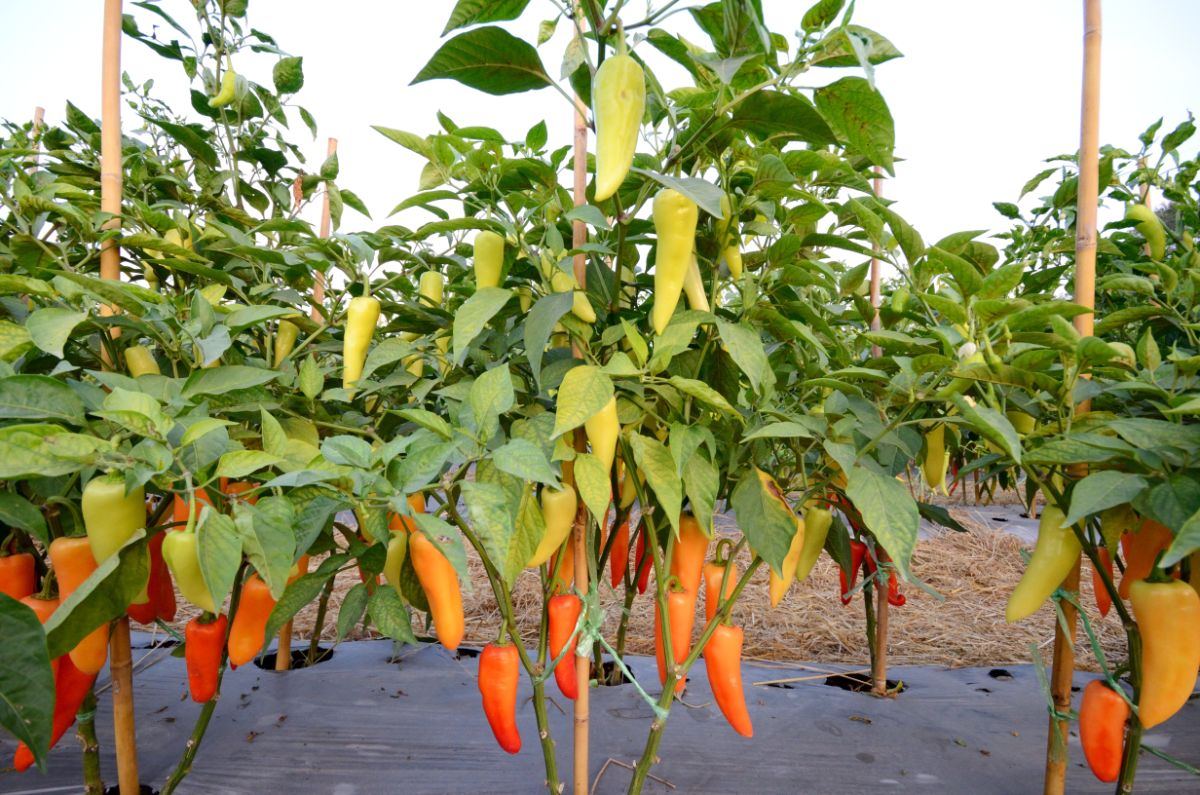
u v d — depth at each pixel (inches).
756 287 71.8
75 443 46.4
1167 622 54.3
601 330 71.4
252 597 61.5
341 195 110.3
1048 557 61.7
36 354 68.9
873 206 76.2
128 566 49.9
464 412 57.1
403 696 106.0
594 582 71.3
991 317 56.6
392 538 65.8
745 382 78.1
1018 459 50.4
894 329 86.4
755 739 95.9
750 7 50.5
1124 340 100.3
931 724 101.0
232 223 107.7
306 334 92.0
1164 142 112.7
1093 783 87.2
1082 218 67.3
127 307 64.2
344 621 63.1
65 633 49.1
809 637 146.9
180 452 48.7
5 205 75.5
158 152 117.4
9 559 56.6
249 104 107.6
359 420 81.0
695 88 76.2
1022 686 115.6
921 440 72.6
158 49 108.5
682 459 59.1
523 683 113.8
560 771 88.1
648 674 117.5
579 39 56.4
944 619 158.9
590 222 56.7
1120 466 57.1
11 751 90.0
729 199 65.6
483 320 57.6
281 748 91.7
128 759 74.9
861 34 55.1
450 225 69.1
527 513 61.1
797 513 73.5
